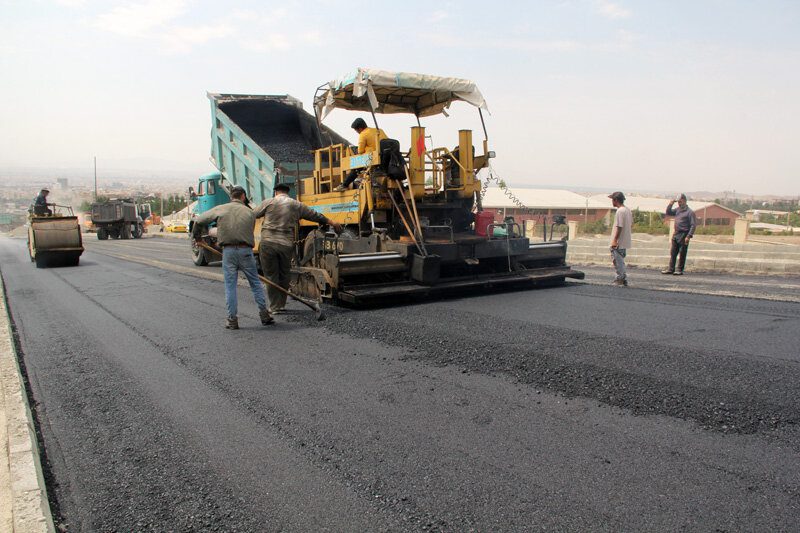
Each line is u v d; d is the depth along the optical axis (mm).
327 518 2492
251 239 6488
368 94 7930
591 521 2379
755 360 4547
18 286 11234
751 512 2408
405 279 7812
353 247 8227
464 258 8141
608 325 5984
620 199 9039
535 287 9055
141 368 4961
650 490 2613
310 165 11023
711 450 3002
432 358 4906
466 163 8570
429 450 3121
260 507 2611
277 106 13016
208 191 13906
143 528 2484
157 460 3148
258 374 4641
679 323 6043
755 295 7848
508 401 3828
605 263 14055
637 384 4027
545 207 51875
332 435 3377
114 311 7824
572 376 4254
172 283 10719
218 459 3127
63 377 4773
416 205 8336
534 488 2668
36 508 2547
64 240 15102
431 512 2500
